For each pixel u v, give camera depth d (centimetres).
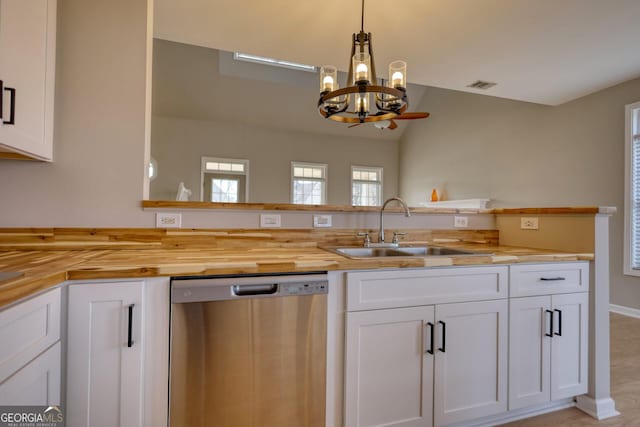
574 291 173
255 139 754
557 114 448
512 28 257
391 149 871
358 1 227
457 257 148
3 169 147
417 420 142
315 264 126
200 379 114
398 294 140
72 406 104
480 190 604
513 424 164
